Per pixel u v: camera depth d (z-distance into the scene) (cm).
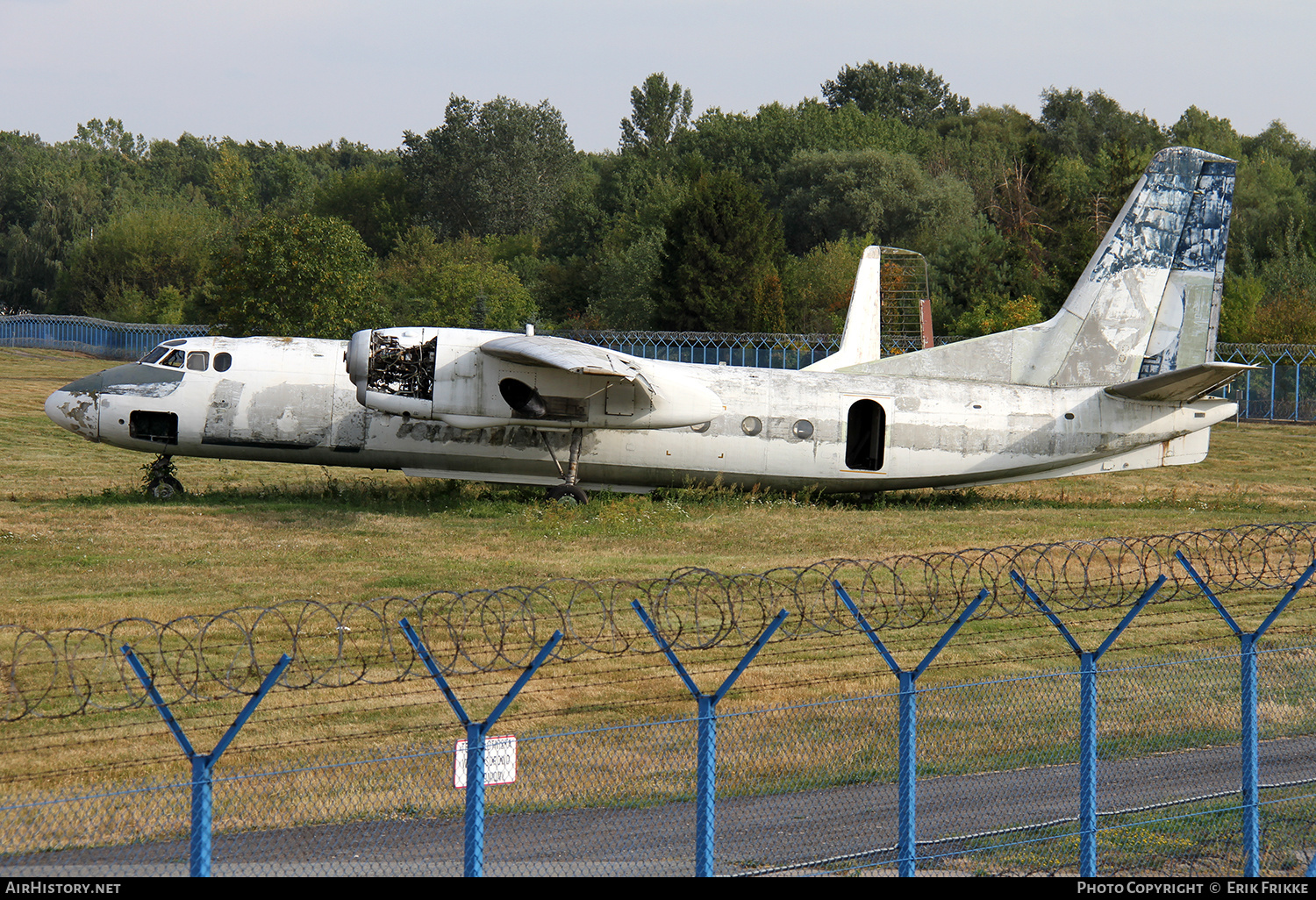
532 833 3706
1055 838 3522
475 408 10144
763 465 10962
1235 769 4444
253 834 3644
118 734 4584
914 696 3428
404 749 4491
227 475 13125
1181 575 8000
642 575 7650
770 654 5894
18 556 8006
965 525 10006
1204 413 11250
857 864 3519
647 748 4528
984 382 11362
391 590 7088
